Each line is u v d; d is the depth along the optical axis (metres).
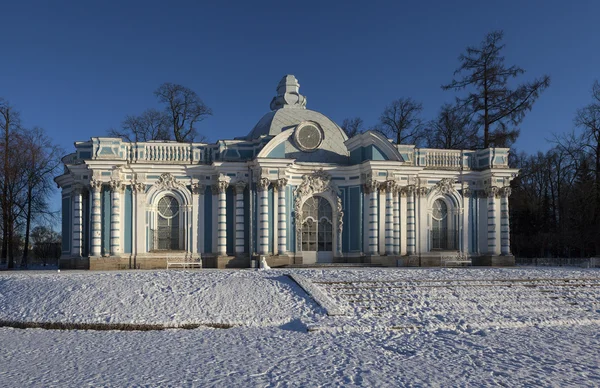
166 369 14.12
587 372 13.91
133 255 35.06
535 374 13.66
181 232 36.22
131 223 35.38
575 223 52.47
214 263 35.94
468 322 20.39
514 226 56.00
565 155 53.22
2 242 50.28
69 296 22.09
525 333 19.11
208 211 36.50
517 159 59.03
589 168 49.31
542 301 24.00
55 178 39.75
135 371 13.92
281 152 36.19
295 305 21.75
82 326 19.81
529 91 48.69
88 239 35.97
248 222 36.09
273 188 35.69
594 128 47.41
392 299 23.05
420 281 25.56
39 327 20.09
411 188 37.69
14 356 15.68
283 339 17.84
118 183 34.81
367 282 24.92
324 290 23.62
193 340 17.75
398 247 37.06
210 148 37.09
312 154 38.09
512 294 24.58
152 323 19.86
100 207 34.69
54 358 15.41
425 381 13.03
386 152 36.97
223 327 19.95
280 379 13.22
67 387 12.52
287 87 42.94
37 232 65.38
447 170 39.00
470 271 28.66
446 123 55.94
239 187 36.00
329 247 37.69
